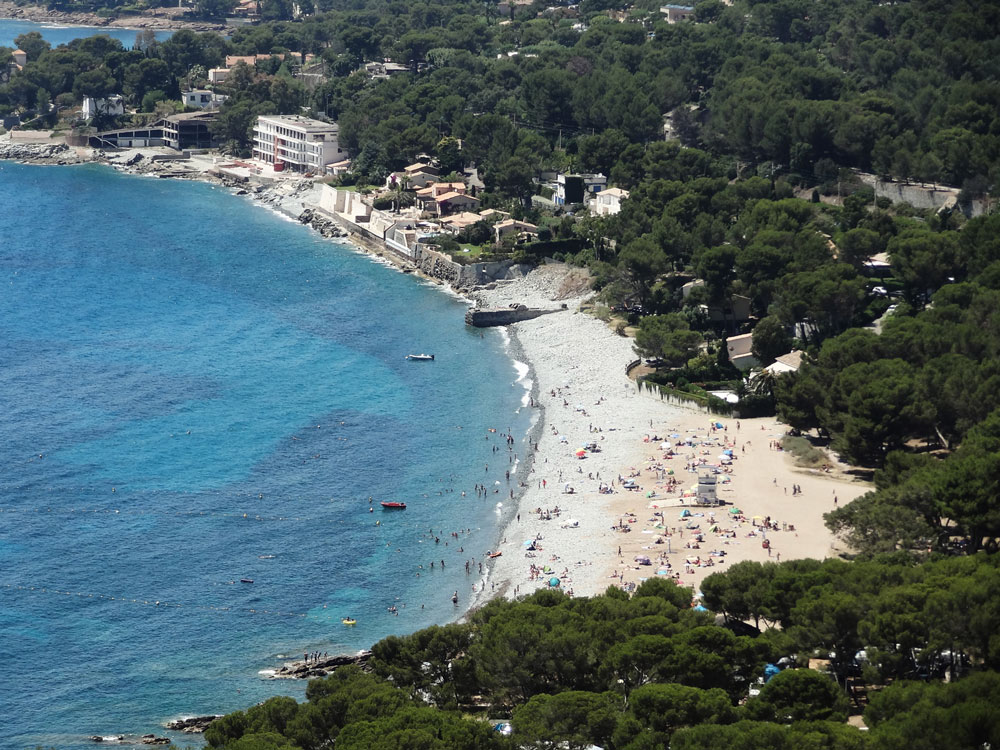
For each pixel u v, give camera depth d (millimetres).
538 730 182875
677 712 183625
